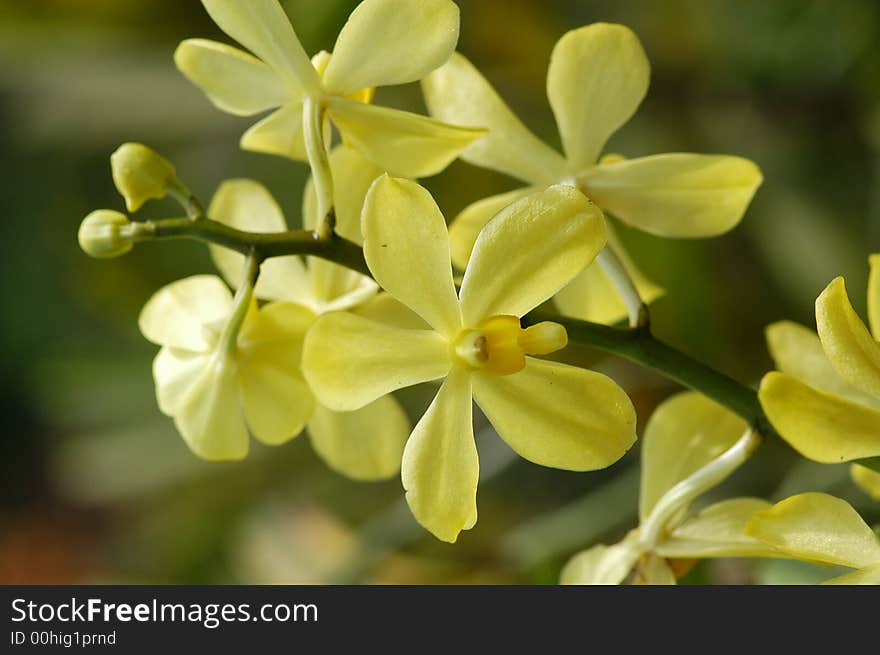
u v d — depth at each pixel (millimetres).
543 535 479
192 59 384
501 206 398
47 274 643
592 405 364
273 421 381
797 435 360
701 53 495
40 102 600
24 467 809
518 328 364
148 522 601
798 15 482
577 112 396
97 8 529
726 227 394
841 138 488
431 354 365
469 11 500
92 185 625
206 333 383
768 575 429
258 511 546
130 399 564
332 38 490
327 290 394
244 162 553
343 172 390
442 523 364
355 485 533
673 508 385
